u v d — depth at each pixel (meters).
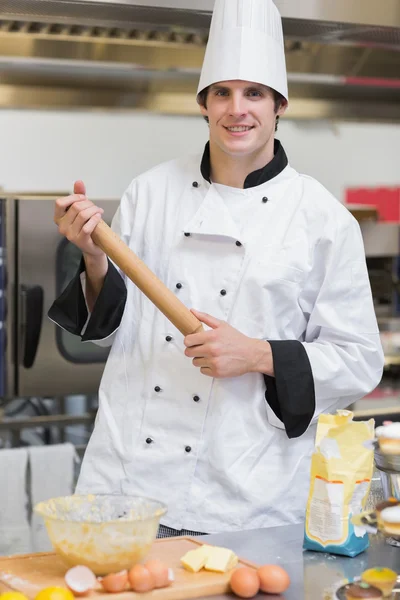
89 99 3.55
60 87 3.49
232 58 1.80
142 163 4.65
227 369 1.71
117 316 1.90
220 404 1.80
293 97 3.86
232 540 1.59
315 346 1.81
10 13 2.44
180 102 3.69
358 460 1.52
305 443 1.86
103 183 4.59
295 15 2.42
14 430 3.14
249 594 1.33
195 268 1.88
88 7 2.35
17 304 2.99
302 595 1.35
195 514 1.79
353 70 3.51
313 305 1.89
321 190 1.92
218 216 1.87
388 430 1.54
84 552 1.35
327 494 1.52
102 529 1.34
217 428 1.80
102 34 3.01
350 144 5.30
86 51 3.14
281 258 1.84
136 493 1.82
